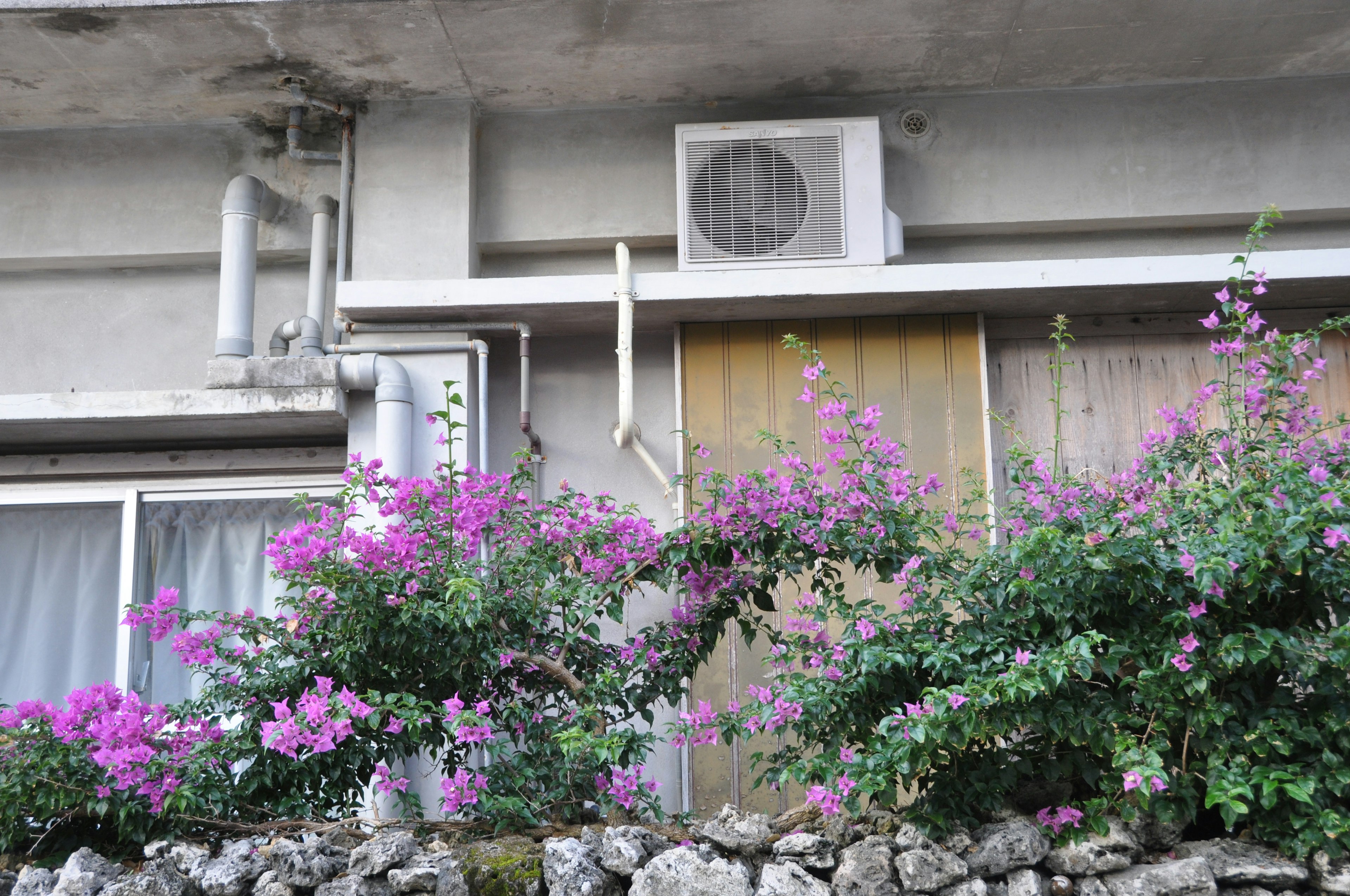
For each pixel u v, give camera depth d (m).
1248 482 2.66
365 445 4.43
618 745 3.05
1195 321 4.68
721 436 4.55
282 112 4.78
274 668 3.37
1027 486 3.12
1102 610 2.79
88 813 3.06
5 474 4.77
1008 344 4.73
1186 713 2.63
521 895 2.74
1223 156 4.62
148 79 4.48
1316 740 2.57
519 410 4.70
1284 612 2.76
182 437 4.67
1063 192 4.64
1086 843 2.67
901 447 3.26
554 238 4.70
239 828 3.13
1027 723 2.70
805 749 3.45
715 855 2.74
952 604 3.24
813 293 4.37
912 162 4.70
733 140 4.57
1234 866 2.60
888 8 4.11
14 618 4.69
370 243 4.60
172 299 4.90
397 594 3.26
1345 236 4.66
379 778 3.91
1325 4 4.11
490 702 3.42
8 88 4.52
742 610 4.36
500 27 4.16
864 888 2.63
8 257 4.79
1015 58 4.46
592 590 3.37
